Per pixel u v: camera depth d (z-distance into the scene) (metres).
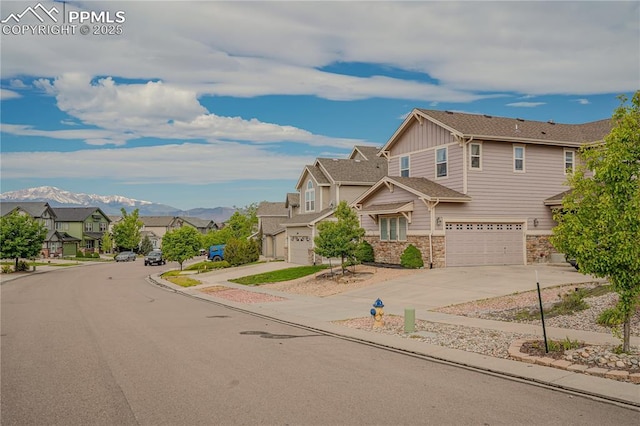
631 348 10.00
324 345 12.11
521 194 28.05
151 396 7.97
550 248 28.69
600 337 11.30
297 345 12.12
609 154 9.66
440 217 26.25
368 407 7.38
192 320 16.58
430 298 18.98
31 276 41.72
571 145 29.02
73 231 88.50
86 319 16.77
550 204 28.33
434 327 13.77
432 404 7.51
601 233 9.62
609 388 8.04
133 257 75.94
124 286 31.34
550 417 6.93
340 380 8.84
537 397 7.83
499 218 27.44
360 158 44.06
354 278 25.55
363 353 11.16
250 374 9.28
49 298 23.94
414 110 29.66
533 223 28.33
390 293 20.92
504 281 21.31
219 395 7.98
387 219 29.61
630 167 9.52
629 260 9.17
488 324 13.74
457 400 7.70
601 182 9.95
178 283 31.66
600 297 15.68
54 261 69.81
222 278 34.03
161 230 126.88
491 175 27.27
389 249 29.39
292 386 8.47
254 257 45.97
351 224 26.72
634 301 9.53
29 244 47.62
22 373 9.50
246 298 23.08
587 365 9.17
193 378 9.02
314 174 39.12
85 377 9.16
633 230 9.25
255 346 11.99
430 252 26.08
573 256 10.17
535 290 18.86
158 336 13.42
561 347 10.36
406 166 30.94
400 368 9.73
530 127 29.83
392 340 12.31
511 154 27.84
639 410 7.19
